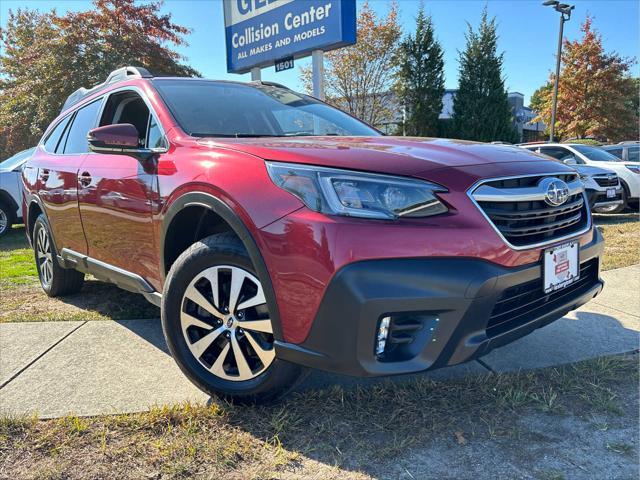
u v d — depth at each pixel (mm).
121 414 2271
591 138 28188
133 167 2807
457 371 2674
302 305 1907
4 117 16891
